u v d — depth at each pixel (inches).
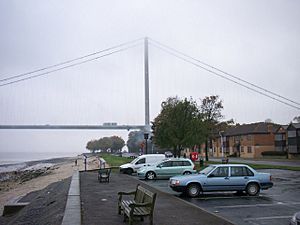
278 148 3129.9
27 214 687.7
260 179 693.3
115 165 1958.7
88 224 419.5
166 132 1525.6
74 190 707.4
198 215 474.6
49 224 488.4
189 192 668.1
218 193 722.8
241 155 3403.1
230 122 2962.6
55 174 2546.8
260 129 3223.4
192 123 1515.7
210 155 3946.9
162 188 836.0
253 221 459.5
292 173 1253.1
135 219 432.5
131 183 955.3
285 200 632.4
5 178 2999.5
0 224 673.6
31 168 4141.2
